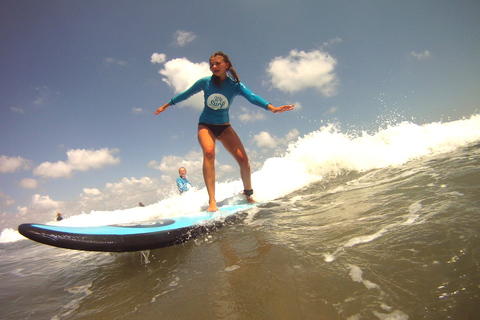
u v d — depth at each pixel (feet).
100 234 7.80
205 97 12.38
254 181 17.51
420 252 5.03
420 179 10.02
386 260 5.06
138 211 24.36
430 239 5.38
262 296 4.87
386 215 7.29
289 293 4.77
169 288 5.95
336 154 16.88
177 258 7.69
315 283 4.88
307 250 6.27
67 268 8.79
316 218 8.61
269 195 14.34
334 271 5.11
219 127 12.86
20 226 7.41
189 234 8.96
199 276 6.22
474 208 6.25
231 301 4.92
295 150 18.80
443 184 8.66
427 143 16.25
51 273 8.59
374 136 18.34
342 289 4.54
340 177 15.06
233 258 6.80
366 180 12.65
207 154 11.71
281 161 18.76
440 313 3.58
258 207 12.01
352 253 5.63
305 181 15.67
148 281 6.55
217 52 11.78
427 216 6.48
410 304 3.86
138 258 8.28
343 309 4.07
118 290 6.39
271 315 4.32
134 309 5.38
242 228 9.26
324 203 10.39
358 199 9.57
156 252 8.43
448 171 10.09
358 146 17.39
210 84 12.12
